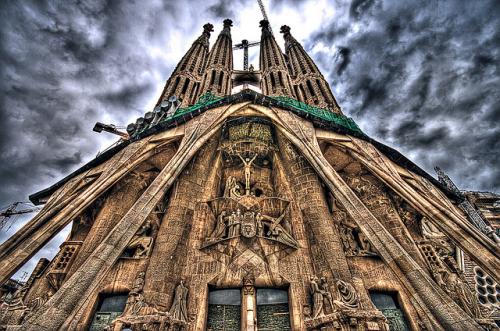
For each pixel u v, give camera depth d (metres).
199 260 16.50
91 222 18.70
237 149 22.02
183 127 19.72
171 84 38.16
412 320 14.70
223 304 15.58
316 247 17.08
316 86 39.31
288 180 21.05
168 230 16.81
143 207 13.23
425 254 17.64
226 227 18.03
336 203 19.59
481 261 11.73
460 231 12.91
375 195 20.30
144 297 13.70
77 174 20.23
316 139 19.17
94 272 10.42
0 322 13.83
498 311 17.78
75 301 9.55
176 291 14.76
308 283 15.59
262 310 15.35
